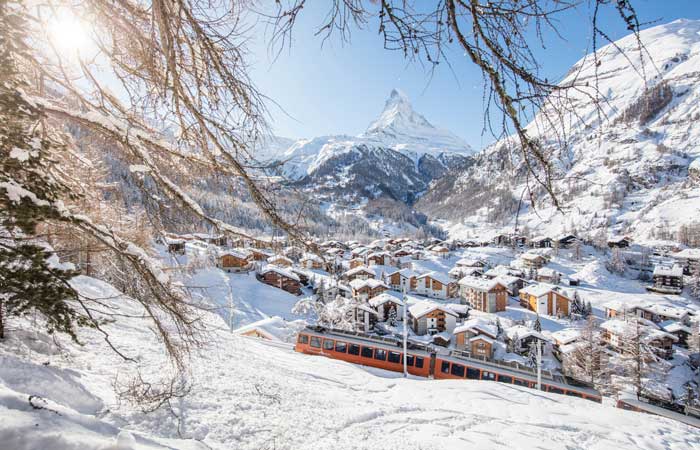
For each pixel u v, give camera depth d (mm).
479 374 15594
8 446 2160
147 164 3061
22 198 2723
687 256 63781
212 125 2672
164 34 2145
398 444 7281
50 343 6617
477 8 1844
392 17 2023
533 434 8852
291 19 2092
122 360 7254
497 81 1838
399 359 16484
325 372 13055
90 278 11500
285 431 6633
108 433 2699
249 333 21828
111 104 3150
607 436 9234
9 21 2256
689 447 9023
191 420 5855
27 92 2904
